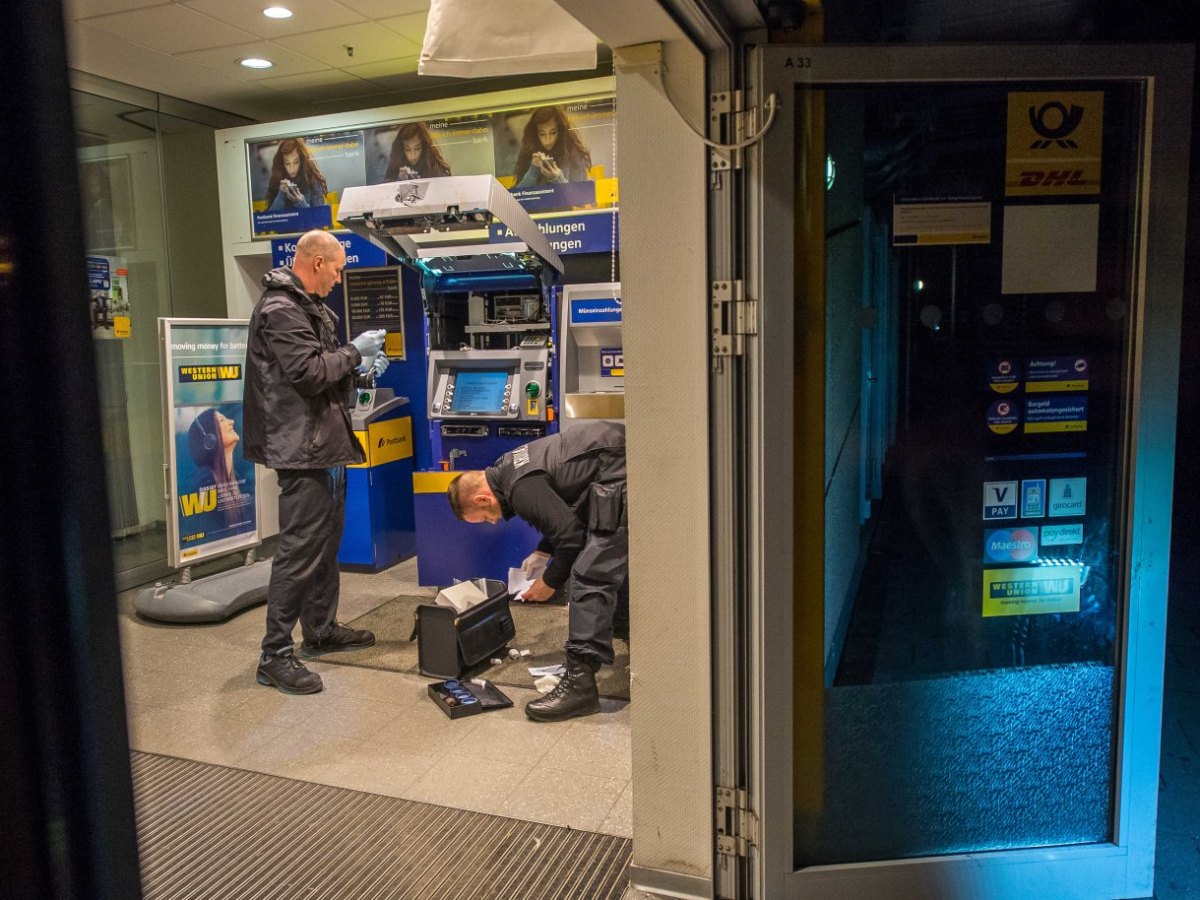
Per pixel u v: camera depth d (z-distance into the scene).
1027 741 2.02
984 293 1.91
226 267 5.22
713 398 1.90
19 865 0.52
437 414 4.62
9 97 0.48
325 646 3.78
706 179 1.84
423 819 2.45
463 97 4.63
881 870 1.99
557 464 3.13
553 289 4.39
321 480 3.35
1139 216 1.84
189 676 3.52
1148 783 2.00
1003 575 1.98
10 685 0.51
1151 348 1.86
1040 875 2.01
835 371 1.91
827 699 1.99
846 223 1.87
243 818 2.46
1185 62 1.78
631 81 1.87
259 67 4.84
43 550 0.51
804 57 1.74
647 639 2.03
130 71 4.86
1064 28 2.02
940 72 1.76
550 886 2.15
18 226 0.49
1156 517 1.91
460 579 4.66
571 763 2.76
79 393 0.52
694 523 1.96
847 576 1.99
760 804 1.97
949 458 1.96
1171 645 3.49
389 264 5.20
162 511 5.48
